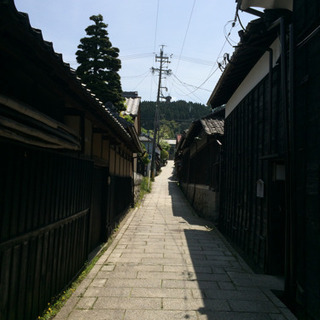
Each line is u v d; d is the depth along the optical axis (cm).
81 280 599
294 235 480
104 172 955
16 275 344
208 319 447
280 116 625
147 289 561
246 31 615
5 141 307
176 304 498
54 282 473
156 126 3438
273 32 638
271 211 662
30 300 384
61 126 389
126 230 1145
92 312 460
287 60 579
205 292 553
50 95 449
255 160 800
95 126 740
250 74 874
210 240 1013
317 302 399
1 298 311
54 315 442
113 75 1521
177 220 1427
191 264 730
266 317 458
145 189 2764
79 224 618
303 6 464
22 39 275
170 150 7162
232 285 592
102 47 1509
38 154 392
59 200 480
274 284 599
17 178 337
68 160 519
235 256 816
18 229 343
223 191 1232
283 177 661
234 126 1075
